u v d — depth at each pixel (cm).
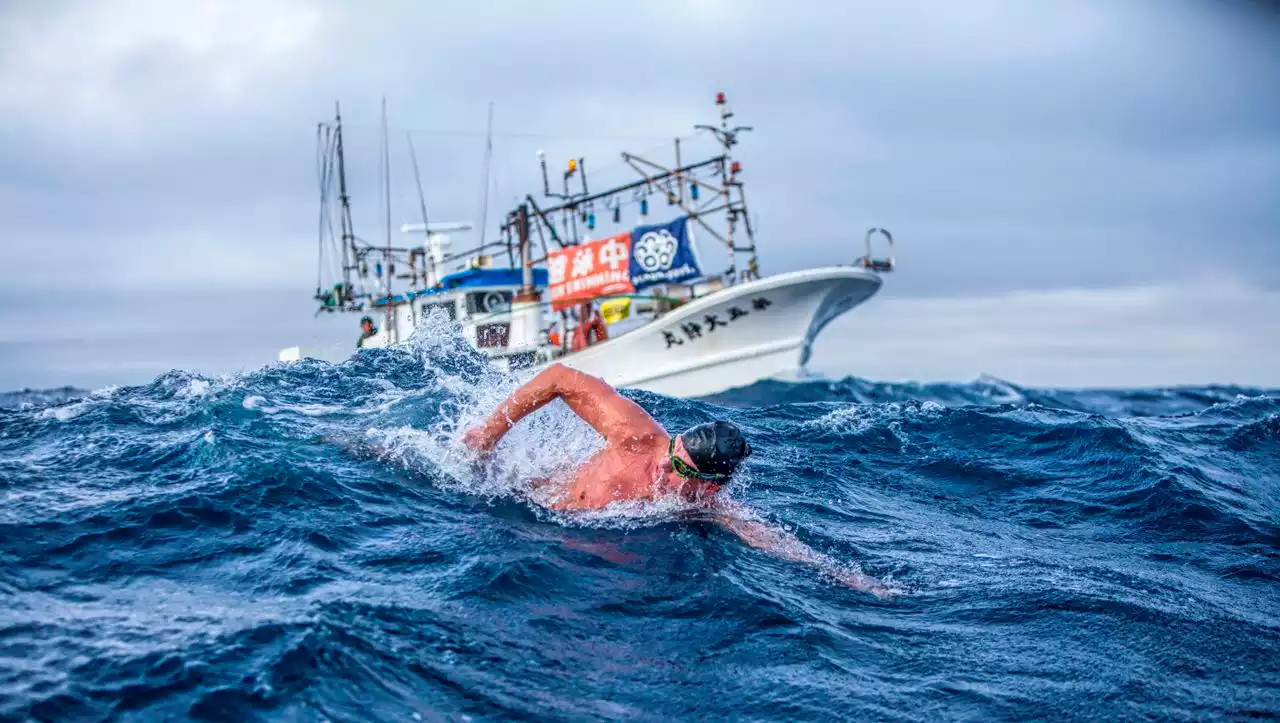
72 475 480
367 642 304
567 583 382
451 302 2180
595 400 505
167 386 745
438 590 360
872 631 365
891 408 890
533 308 2188
